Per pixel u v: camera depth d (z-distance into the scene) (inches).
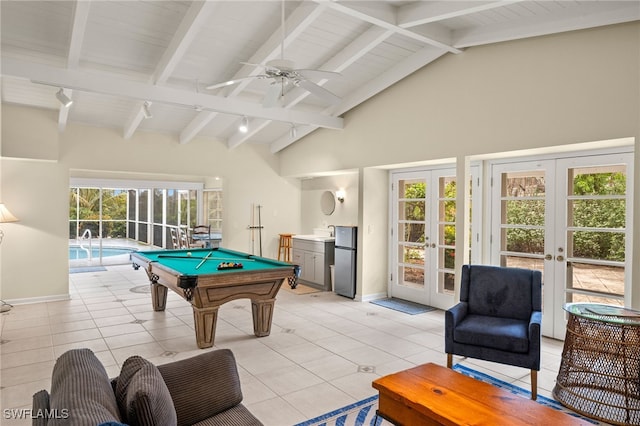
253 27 169.9
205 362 86.7
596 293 165.6
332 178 308.5
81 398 57.1
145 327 191.0
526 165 187.0
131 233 441.4
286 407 117.6
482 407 85.4
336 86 231.1
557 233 177.2
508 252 195.6
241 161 312.8
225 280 159.5
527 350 123.3
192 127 263.1
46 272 240.7
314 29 176.1
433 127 202.4
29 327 189.8
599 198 164.2
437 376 100.8
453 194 223.5
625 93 139.6
